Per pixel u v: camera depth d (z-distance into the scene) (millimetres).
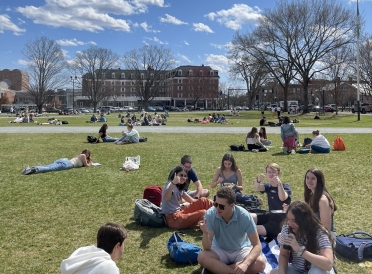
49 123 39531
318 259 3783
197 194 7723
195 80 127062
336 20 54438
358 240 5551
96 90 103062
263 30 57750
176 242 5398
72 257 3359
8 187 9789
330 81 61656
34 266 5090
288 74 60875
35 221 6996
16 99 146000
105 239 3588
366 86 69812
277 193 6582
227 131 27953
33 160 14531
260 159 14234
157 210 6828
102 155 15695
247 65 59250
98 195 8914
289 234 4023
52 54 79938
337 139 16625
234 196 4672
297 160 13820
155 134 25719
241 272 4391
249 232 4695
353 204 7914
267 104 129875
